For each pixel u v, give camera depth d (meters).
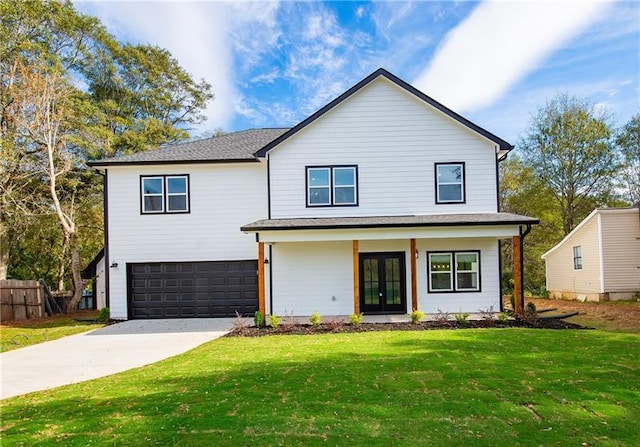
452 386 5.72
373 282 14.16
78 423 4.75
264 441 4.09
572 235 19.84
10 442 4.26
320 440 4.10
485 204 14.22
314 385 5.90
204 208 15.10
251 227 12.38
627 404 4.99
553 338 9.31
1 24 19.88
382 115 14.38
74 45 25.25
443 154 14.28
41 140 16.97
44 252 23.27
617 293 17.42
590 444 3.97
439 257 14.11
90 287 20.45
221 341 10.19
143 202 15.12
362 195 14.33
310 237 12.62
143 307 14.99
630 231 17.50
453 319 12.43
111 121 27.23
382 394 5.43
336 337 10.20
